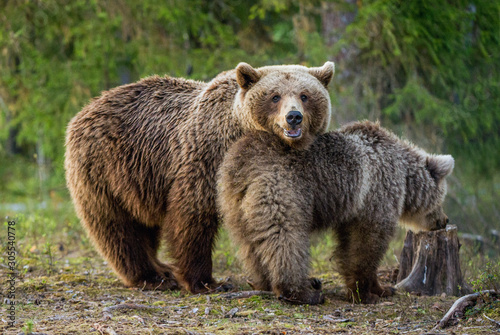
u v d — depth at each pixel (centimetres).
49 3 2000
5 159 2823
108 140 1134
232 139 1059
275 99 1019
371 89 1944
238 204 979
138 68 2164
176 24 2064
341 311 977
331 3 1966
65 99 2106
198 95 1123
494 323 868
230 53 1998
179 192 1068
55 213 2073
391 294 1091
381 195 1033
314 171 995
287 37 2444
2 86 2127
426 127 1972
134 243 1172
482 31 1914
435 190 1103
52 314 924
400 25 1823
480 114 1927
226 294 1035
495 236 1742
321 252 1502
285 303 993
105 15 2027
